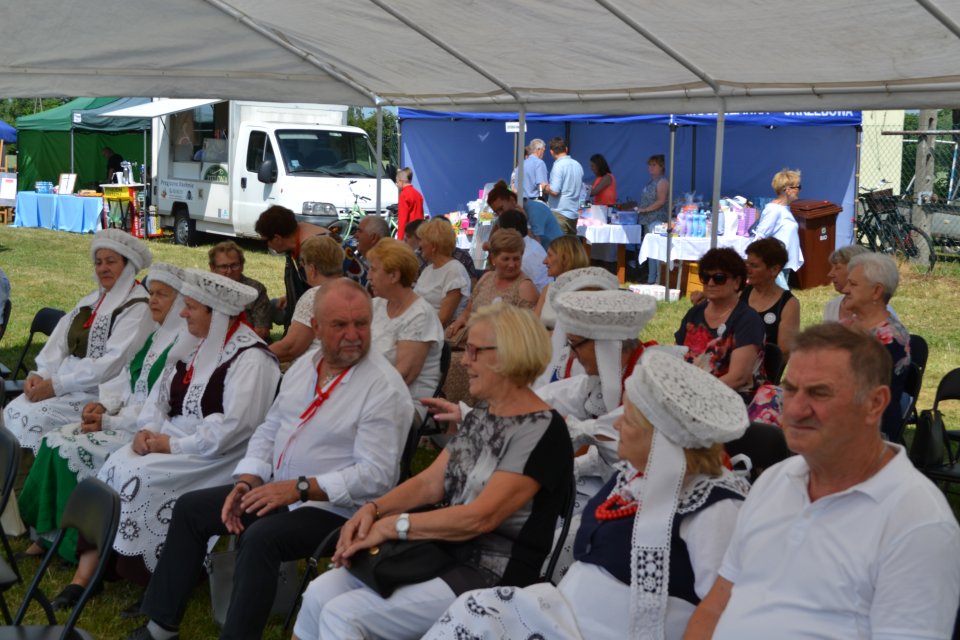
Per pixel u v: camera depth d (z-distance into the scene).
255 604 3.70
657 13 5.91
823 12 5.35
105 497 3.43
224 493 4.15
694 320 5.47
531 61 7.50
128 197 21.42
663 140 16.39
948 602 2.27
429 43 7.59
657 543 2.82
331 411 3.99
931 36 5.33
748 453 3.84
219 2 7.52
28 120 24.19
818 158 15.02
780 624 2.45
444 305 7.14
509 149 17.53
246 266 16.06
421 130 17.17
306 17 7.45
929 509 2.30
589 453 4.01
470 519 3.23
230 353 4.57
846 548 2.38
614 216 14.38
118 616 4.38
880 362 2.36
